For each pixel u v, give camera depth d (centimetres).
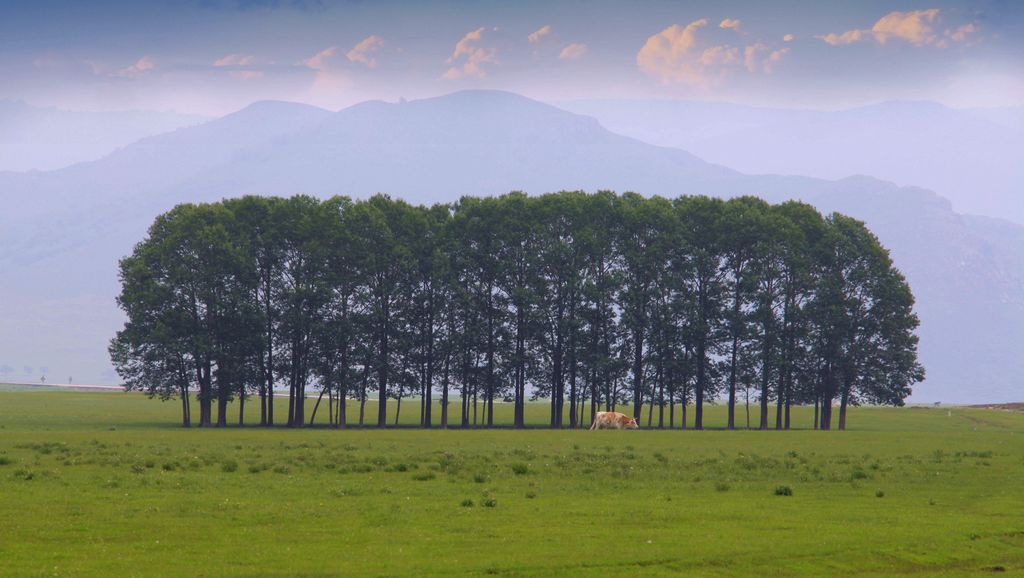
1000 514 18175
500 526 15762
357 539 14512
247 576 12125
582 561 13350
